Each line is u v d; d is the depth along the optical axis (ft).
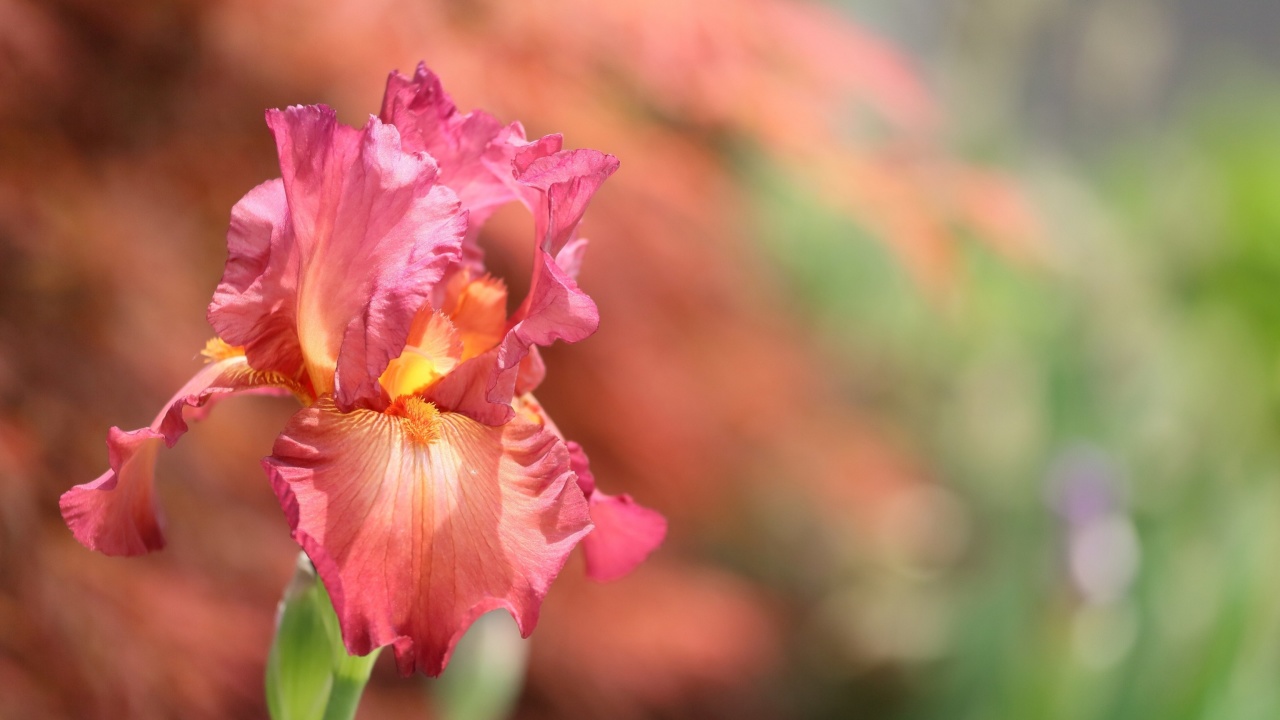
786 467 6.55
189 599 3.46
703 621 5.03
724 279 5.37
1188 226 8.28
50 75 3.24
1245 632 4.62
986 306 7.12
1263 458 6.07
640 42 3.56
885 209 4.00
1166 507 5.72
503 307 2.38
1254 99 9.50
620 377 4.65
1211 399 7.03
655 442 4.87
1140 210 8.97
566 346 4.55
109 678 3.12
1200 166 8.75
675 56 3.58
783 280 6.97
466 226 2.21
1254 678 4.76
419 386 2.27
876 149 4.31
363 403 2.19
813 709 7.27
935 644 7.10
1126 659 4.87
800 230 6.72
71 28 3.44
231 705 3.55
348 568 2.09
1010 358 7.84
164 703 3.18
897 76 4.11
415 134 2.27
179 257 3.53
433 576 2.11
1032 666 5.02
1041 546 5.69
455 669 2.86
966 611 6.51
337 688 2.30
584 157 2.22
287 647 2.29
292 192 2.19
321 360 2.22
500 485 2.18
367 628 2.07
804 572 7.66
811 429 6.50
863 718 7.22
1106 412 6.65
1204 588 5.21
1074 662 4.94
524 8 3.51
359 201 2.19
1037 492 5.90
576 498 2.18
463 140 2.31
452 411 2.23
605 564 2.38
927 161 4.38
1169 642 4.89
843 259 6.98
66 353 3.30
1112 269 7.48
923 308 6.94
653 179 4.06
